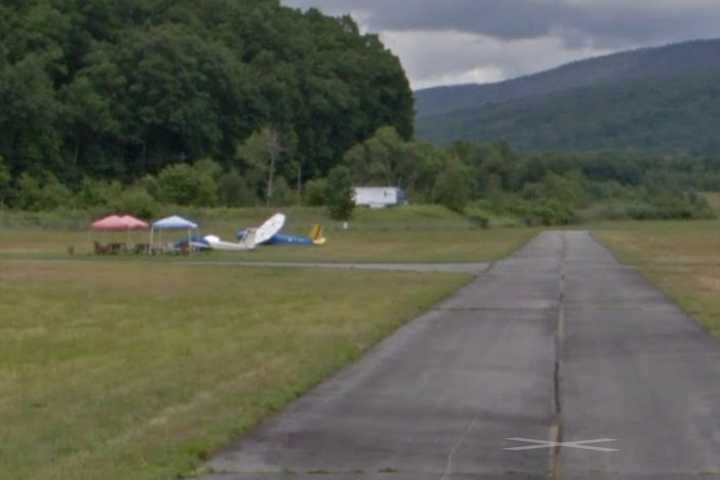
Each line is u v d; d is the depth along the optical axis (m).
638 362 20.23
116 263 58.69
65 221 106.88
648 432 13.75
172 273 50.03
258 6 186.75
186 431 13.54
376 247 81.38
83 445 12.78
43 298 36.97
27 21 152.25
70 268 53.56
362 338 23.94
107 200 121.94
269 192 140.50
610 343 23.22
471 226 129.38
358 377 18.41
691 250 72.56
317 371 18.73
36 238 88.88
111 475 11.28
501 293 37.53
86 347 23.69
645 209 166.62
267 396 16.12
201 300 35.78
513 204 157.50
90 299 36.50
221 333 25.66
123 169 149.12
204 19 177.88
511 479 11.34
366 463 12.05
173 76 150.75
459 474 11.55
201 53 155.25
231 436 13.38
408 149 160.75
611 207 169.50
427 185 160.25
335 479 11.38
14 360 21.64
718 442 13.14
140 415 14.67
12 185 128.12
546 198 168.50
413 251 74.69
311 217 122.00
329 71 177.50
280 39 177.88
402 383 17.75
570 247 77.94
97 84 148.75
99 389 17.09
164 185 126.00
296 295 37.28
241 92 157.62
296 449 12.76
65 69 151.25
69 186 135.50
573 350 22.11
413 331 25.69
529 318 28.80
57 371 19.67
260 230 82.88
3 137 133.12
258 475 11.55
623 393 16.75
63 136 141.75
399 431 13.81
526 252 70.88
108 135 147.50
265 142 147.62
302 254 71.12
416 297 35.66
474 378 18.31
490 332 25.47
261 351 21.64
